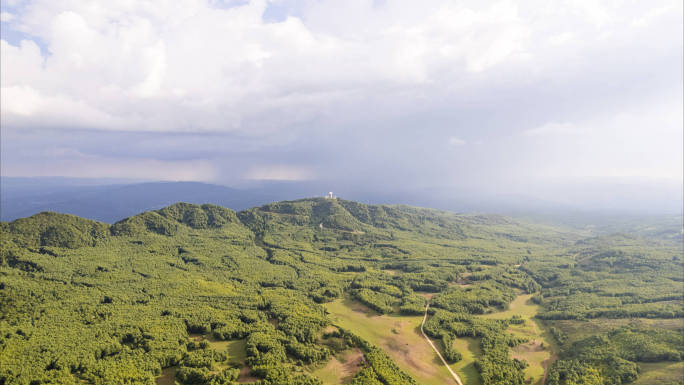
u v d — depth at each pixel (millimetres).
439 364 180250
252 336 172250
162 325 176500
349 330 197125
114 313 187625
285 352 164250
